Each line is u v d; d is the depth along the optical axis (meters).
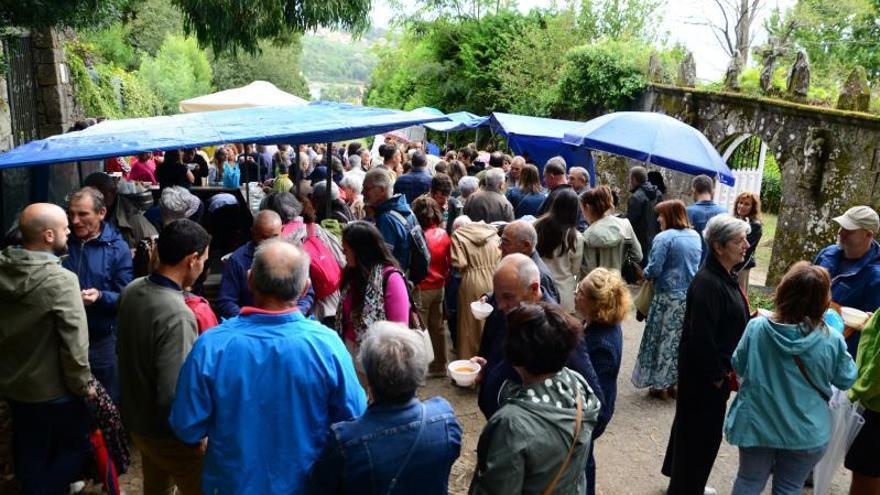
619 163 13.05
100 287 3.80
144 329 2.90
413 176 7.44
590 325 3.21
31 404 3.28
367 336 2.25
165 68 23.53
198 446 3.08
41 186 6.62
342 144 18.02
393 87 26.97
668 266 5.24
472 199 6.24
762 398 3.22
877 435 3.55
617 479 4.36
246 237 5.80
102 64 15.20
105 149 3.91
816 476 3.79
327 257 4.26
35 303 3.15
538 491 2.20
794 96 9.27
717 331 3.59
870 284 4.21
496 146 19.97
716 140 10.55
